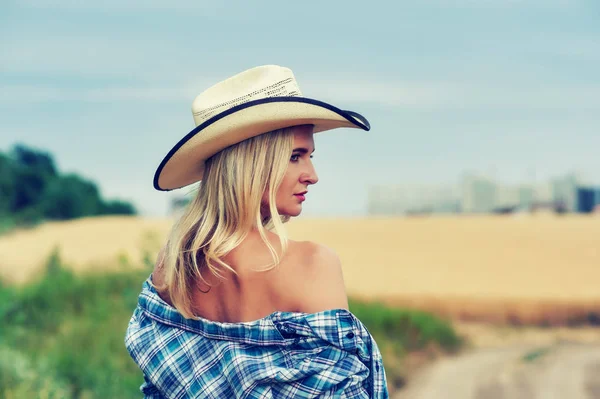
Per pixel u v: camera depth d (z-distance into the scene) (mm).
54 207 51688
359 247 37219
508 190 61969
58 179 54438
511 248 39844
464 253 37312
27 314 11758
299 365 2045
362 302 19625
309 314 2070
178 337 2230
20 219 46062
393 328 17281
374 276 29109
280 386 2053
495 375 14242
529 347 20062
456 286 27953
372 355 2113
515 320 24891
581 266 35312
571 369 15242
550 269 33969
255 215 2154
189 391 2168
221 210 2176
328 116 2139
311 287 2098
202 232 2188
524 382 13578
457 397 12188
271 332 2076
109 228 28703
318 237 39656
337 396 2021
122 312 12039
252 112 2123
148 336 2268
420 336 17344
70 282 13742
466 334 21094
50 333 10898
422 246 38406
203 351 2188
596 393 12617
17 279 15383
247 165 2170
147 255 8641
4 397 6777
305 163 2234
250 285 2127
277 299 2107
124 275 13961
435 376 14016
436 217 51875
